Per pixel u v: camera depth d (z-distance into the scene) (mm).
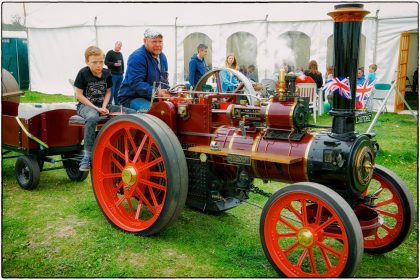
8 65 16047
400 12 10359
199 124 3570
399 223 3217
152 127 3354
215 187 3633
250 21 11492
